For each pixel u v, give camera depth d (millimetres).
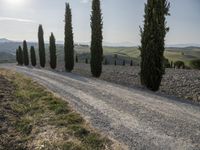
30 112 14789
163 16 25844
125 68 63656
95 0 41375
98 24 41281
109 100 18328
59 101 17188
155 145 9633
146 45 26406
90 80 32562
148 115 14078
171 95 22703
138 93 21922
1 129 11562
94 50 41250
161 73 26078
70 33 55719
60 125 12023
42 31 79938
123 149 9180
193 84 31984
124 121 12859
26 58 97500
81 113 14297
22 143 10297
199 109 15836
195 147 9461
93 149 9203
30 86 25109
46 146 9688
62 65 90625
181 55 196500
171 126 12055
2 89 21562
